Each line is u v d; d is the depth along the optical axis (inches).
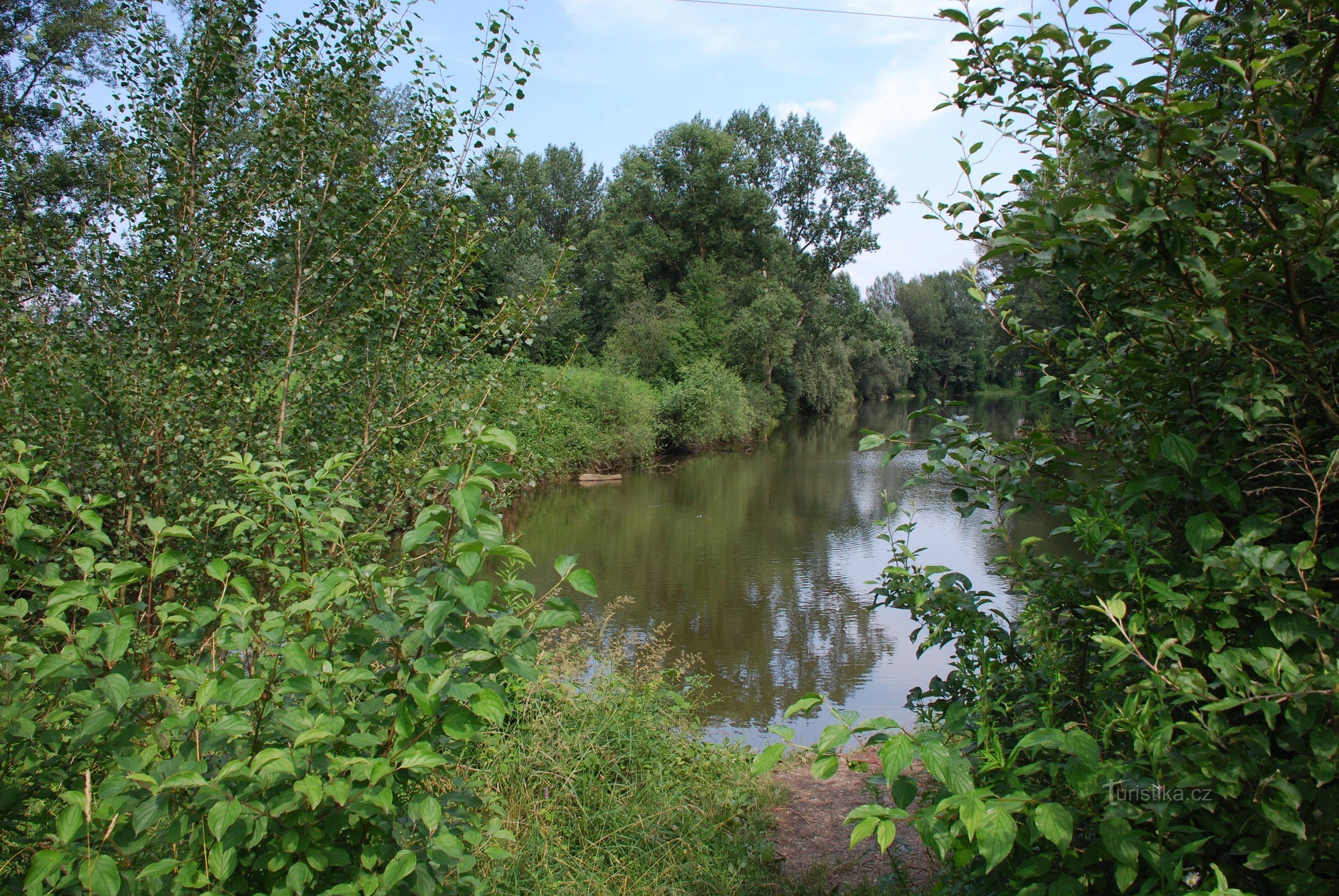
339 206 219.6
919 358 2586.1
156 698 79.0
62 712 79.1
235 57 217.3
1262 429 72.2
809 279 1707.7
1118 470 86.4
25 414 195.2
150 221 208.4
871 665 305.9
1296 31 68.8
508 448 77.4
